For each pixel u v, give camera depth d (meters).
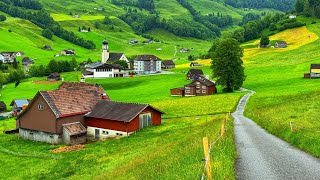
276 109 69.62
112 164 46.59
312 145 34.88
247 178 25.03
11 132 86.25
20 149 67.94
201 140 39.78
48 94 78.00
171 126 76.75
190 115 92.94
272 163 29.48
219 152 30.72
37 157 58.91
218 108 99.56
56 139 75.25
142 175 29.55
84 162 51.28
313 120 51.75
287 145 38.16
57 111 75.31
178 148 39.91
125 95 147.88
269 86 136.62
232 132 48.38
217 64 138.00
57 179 43.88
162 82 177.62
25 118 79.88
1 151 65.00
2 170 51.84
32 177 45.94
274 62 199.00
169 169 27.81
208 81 144.75
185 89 141.12
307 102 70.50
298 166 28.38
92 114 79.81
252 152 34.22
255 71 176.25
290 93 106.44
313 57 196.62
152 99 131.25
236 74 137.00
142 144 58.69
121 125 75.06
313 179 24.73
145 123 79.44
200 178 22.67
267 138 43.41
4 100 155.25
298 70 166.12
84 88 96.31
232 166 27.30
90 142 75.62
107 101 84.56
